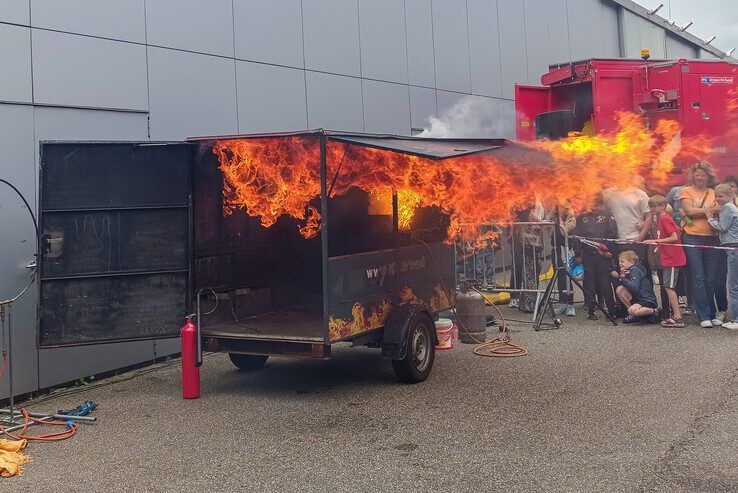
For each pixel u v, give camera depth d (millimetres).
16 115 6566
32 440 5312
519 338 8633
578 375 6738
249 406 6105
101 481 4473
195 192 6941
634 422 5246
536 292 9773
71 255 6359
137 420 5785
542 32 16094
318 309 8242
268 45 9156
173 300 6684
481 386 6508
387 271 6836
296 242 8438
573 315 10031
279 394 6488
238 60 8758
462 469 4449
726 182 9836
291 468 4578
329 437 5184
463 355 7883
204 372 7504
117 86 7449
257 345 6414
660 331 8656
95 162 6449
